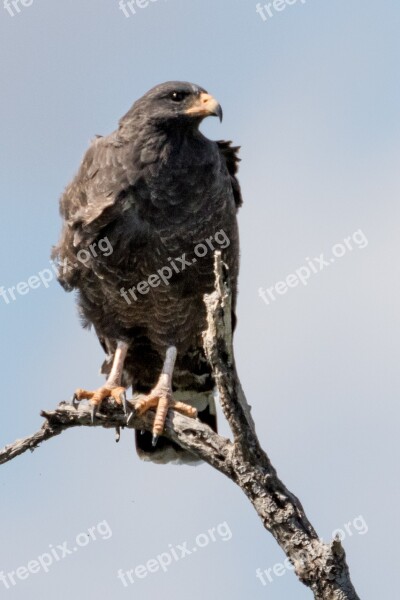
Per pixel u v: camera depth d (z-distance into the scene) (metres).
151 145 13.29
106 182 13.27
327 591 9.93
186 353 14.54
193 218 13.36
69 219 13.48
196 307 13.93
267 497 10.45
